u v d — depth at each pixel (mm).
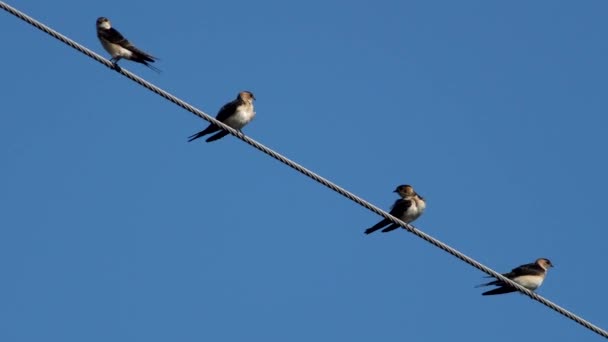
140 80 14945
